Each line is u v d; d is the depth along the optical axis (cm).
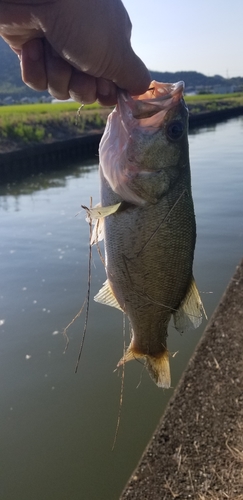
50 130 410
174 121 31
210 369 55
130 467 56
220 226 150
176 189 32
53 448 60
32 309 97
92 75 24
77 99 27
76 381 73
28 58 25
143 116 31
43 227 159
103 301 33
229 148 364
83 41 22
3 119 382
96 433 62
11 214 181
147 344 33
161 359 34
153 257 31
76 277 113
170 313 33
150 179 31
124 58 23
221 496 38
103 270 116
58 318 93
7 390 72
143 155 31
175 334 83
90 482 54
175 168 32
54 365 78
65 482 55
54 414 66
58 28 21
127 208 31
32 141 357
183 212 32
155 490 40
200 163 291
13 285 110
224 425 46
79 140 374
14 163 283
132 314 33
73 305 98
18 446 61
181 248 32
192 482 40
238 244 131
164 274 32
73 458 58
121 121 31
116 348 81
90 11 21
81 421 64
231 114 862
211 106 858
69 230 154
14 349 83
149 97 32
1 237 149
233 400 49
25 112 479
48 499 53
